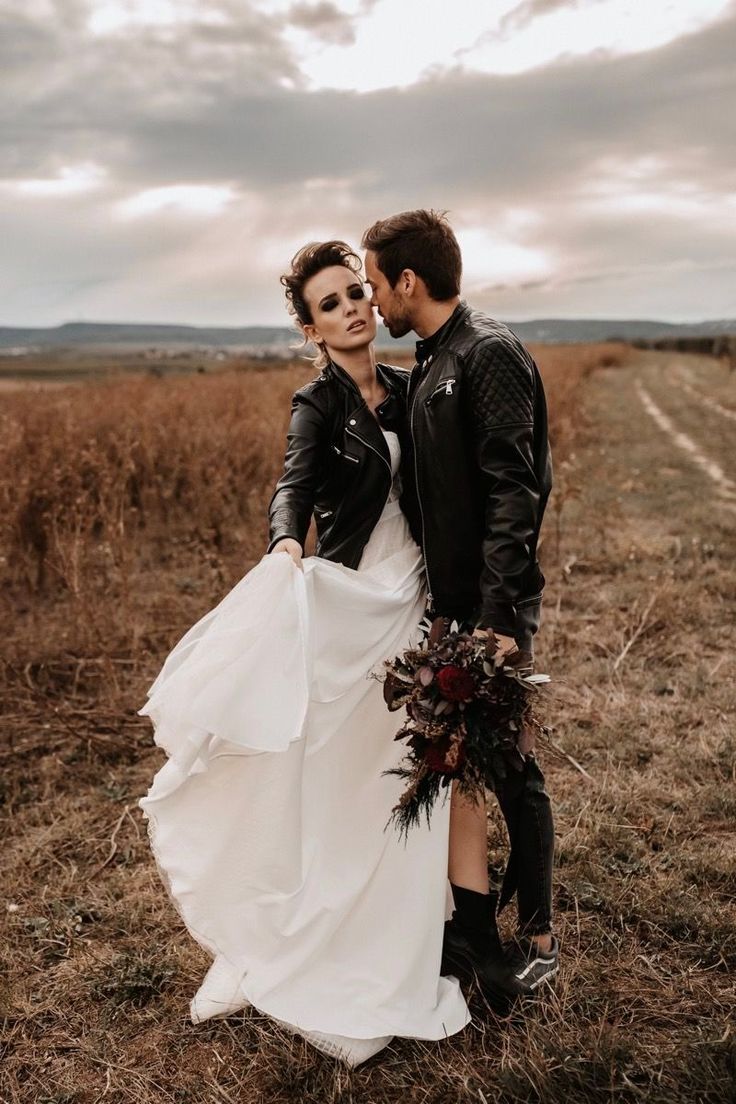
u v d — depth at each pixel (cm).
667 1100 197
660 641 514
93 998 253
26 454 762
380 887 226
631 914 271
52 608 616
